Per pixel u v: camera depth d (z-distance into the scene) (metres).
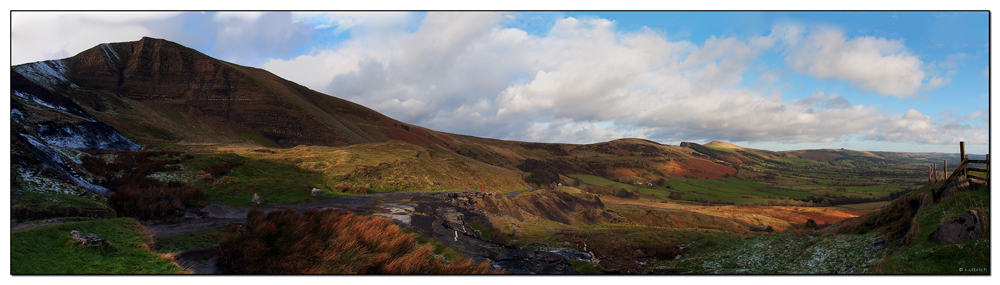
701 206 125.81
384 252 18.75
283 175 43.78
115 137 62.12
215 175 36.00
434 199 44.25
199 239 17.86
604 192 143.75
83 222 16.02
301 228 18.66
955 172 15.46
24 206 16.59
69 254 13.41
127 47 109.62
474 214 40.25
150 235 17.45
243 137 100.00
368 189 47.47
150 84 102.88
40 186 19.88
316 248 17.34
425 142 161.38
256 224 18.84
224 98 106.62
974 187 14.23
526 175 122.81
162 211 23.47
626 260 26.70
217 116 103.12
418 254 18.81
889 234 16.16
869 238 17.38
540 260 24.20
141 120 82.31
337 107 169.25
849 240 18.16
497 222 40.34
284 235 17.92
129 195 23.61
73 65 97.38
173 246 16.59
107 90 96.94
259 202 30.80
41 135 49.53
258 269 15.25
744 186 182.75
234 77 111.44
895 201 19.16
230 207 28.48
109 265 13.66
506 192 73.88
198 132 93.19
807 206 131.25
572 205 74.56
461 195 48.78
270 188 35.03
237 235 17.19
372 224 22.08
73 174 25.20
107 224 16.98
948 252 12.01
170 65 107.06
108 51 104.88
